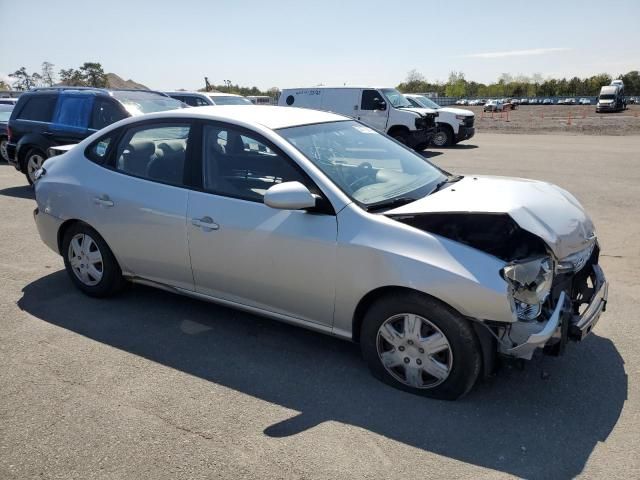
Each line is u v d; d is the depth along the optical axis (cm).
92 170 445
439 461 266
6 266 552
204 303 459
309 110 443
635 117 3903
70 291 485
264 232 348
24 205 851
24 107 955
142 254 418
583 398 319
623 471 258
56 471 261
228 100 1549
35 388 330
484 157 1520
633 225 705
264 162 360
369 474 257
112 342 391
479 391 326
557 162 1362
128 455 271
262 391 329
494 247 295
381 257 307
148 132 420
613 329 406
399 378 327
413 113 1617
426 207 320
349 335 340
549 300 309
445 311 298
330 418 302
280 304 360
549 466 262
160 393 327
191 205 381
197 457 270
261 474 258
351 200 329
